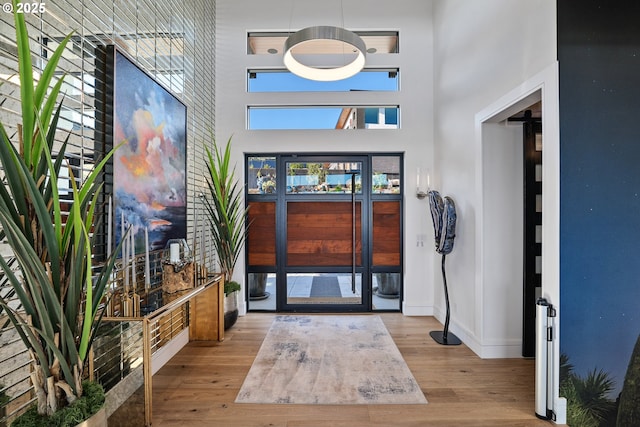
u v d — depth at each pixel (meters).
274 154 4.48
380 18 4.29
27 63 1.23
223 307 3.48
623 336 1.87
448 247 3.34
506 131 3.00
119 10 2.38
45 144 1.17
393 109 4.38
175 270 2.59
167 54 3.06
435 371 2.74
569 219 2.01
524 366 2.84
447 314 3.34
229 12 4.34
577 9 1.98
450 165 3.71
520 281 3.01
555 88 2.05
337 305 4.52
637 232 1.84
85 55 2.07
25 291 1.26
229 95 4.32
